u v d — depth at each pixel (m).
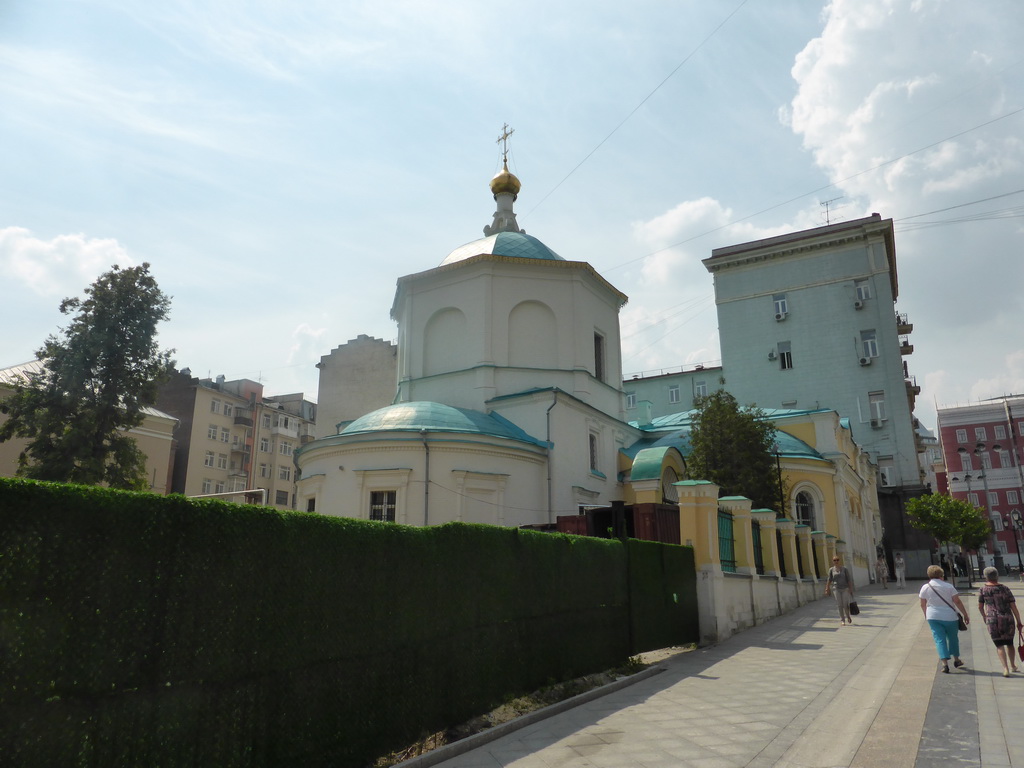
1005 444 81.75
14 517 4.73
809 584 23.97
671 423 36.28
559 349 29.45
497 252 30.75
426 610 8.67
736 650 14.59
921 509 42.19
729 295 57.69
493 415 27.72
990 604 10.58
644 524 17.61
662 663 13.52
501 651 10.05
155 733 5.33
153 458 42.41
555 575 11.70
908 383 58.41
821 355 53.41
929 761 6.57
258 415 60.47
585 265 30.17
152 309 28.69
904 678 10.40
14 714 4.56
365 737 7.36
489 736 8.45
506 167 36.91
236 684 6.04
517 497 24.34
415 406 25.19
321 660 6.96
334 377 52.09
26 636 4.69
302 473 25.80
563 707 9.96
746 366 55.66
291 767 6.43
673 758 7.29
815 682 10.84
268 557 6.52
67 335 27.73
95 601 5.10
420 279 30.58
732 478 26.33
